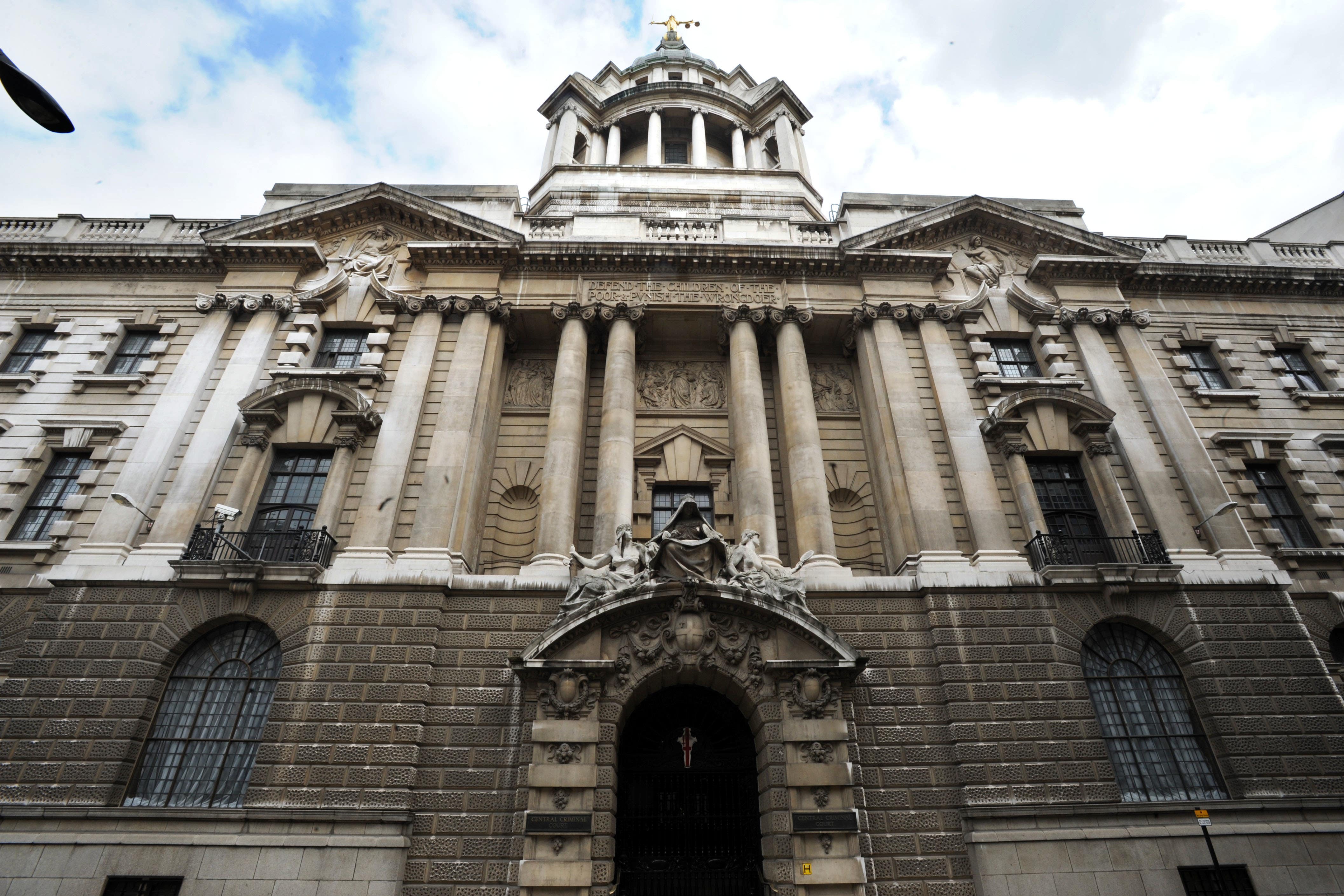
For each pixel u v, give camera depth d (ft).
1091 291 80.59
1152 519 65.16
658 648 53.88
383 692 54.03
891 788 52.60
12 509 65.92
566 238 82.23
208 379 71.26
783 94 136.05
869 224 84.12
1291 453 72.95
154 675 55.36
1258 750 54.85
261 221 78.33
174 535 61.16
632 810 55.47
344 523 63.16
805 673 53.11
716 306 76.84
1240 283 83.46
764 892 50.44
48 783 51.52
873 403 73.31
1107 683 58.34
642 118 134.72
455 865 49.01
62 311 77.97
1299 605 63.46
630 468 68.13
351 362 74.02
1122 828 51.19
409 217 80.33
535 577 59.93
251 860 48.21
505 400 76.95
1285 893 49.49
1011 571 60.23
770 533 64.64
